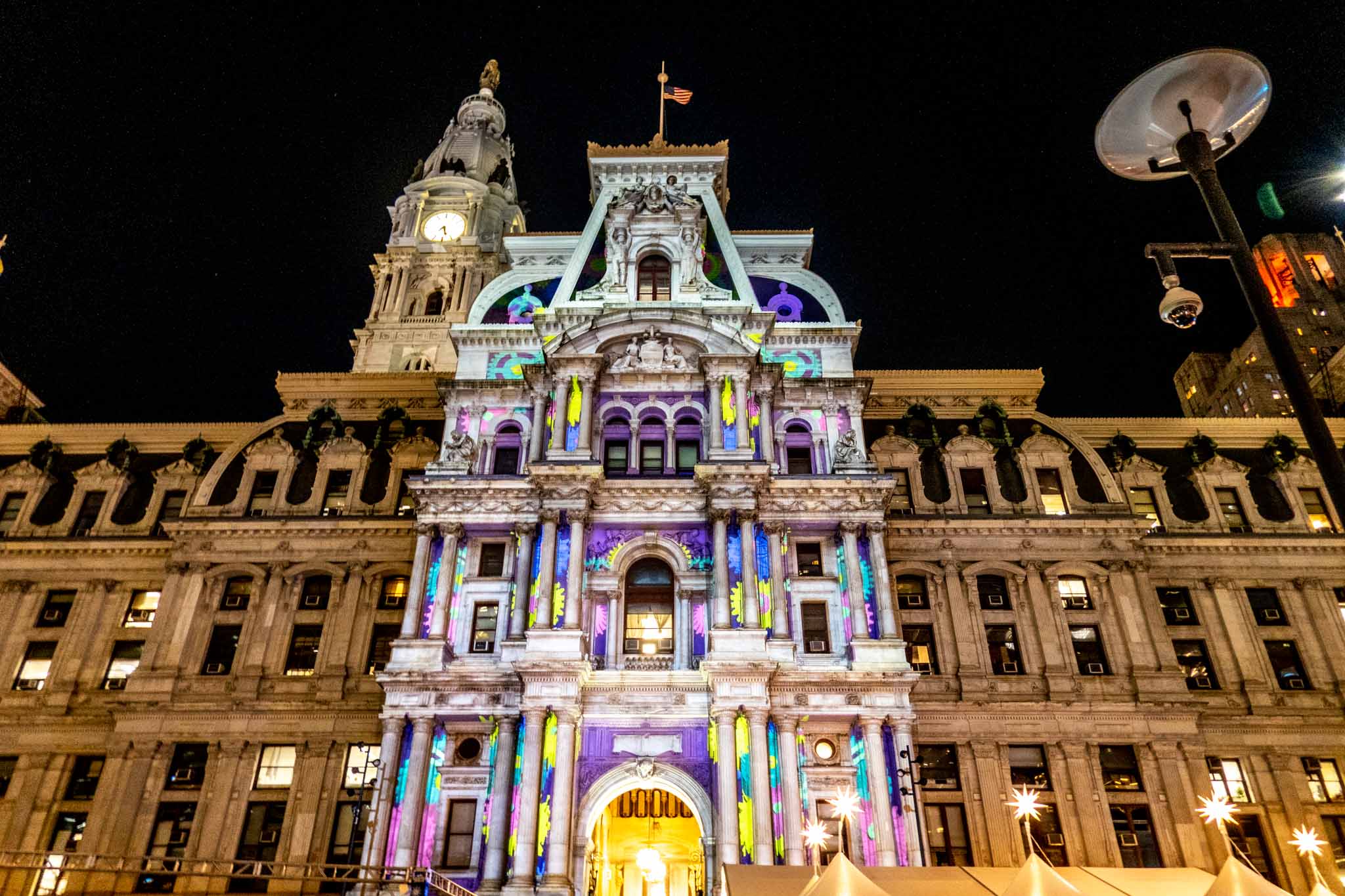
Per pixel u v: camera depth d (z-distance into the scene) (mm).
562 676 50531
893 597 55500
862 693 51875
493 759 52062
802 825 49281
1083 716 59531
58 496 72250
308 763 58500
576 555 54719
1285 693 62531
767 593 54781
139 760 58625
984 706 59719
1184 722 59281
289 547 65375
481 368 64688
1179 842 55719
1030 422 71938
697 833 64312
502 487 57812
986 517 65562
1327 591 66000
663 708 51594
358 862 55281
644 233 67188
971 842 56031
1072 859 55312
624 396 61594
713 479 56188
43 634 65750
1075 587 64438
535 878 47031
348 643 62094
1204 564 66750
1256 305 18531
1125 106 20672
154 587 67188
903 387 73688
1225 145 21031
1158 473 70438
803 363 64188
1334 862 57500
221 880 54906
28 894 55844
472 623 55906
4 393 85625
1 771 61281
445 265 141250
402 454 69250
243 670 61156
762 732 49594
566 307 63938
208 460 72750
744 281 65750
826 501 57562
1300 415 17094
